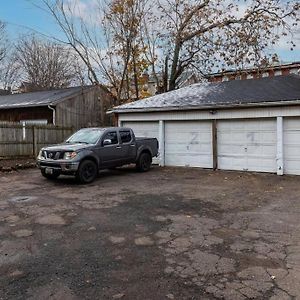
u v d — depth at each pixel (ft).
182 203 25.84
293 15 76.23
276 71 78.84
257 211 23.43
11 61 129.39
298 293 11.83
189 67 86.17
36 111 71.05
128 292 11.98
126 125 53.36
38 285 12.54
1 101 77.56
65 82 128.16
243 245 16.65
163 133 49.80
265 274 13.34
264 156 42.29
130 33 79.51
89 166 35.01
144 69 84.12
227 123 44.65
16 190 30.99
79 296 11.71
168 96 55.36
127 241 17.30
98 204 25.48
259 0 77.77
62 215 22.38
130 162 41.60
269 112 41.22
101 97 83.61
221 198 27.63
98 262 14.61
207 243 16.97
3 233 18.62
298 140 39.99
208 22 82.84
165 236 18.07
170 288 12.25
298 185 33.68
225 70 82.94
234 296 11.66
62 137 61.36
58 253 15.67
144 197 27.96
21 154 54.19
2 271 13.78
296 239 17.51
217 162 45.50
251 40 79.05
